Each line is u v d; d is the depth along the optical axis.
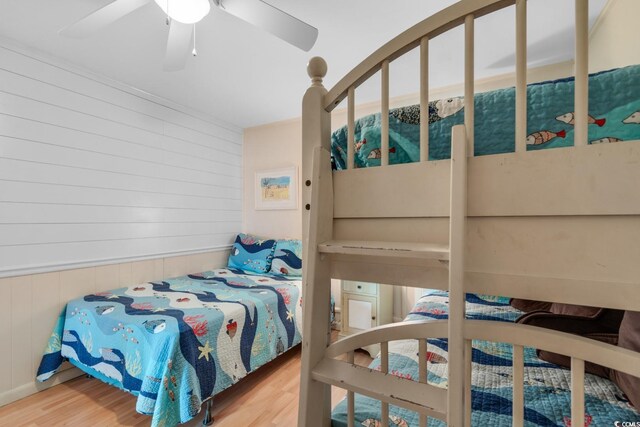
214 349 1.85
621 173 0.61
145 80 2.57
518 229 0.69
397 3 1.63
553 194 0.65
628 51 1.49
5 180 1.99
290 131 3.56
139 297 2.28
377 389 0.75
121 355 1.80
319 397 0.86
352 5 1.64
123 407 1.94
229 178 3.70
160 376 1.60
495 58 2.21
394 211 0.84
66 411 1.89
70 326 2.14
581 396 0.63
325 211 0.90
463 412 0.63
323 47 2.04
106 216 2.52
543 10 1.68
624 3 1.53
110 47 2.08
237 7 1.35
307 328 0.85
